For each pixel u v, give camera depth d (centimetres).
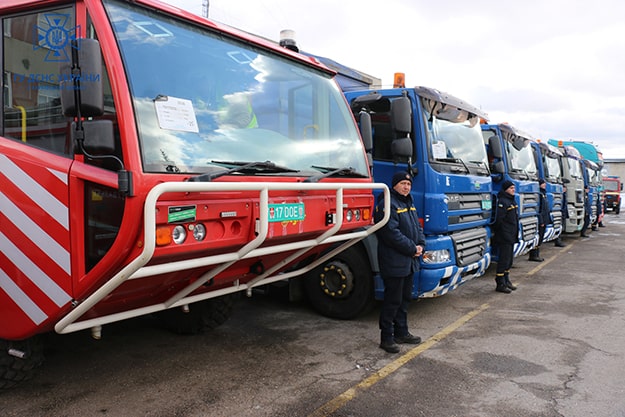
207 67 325
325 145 415
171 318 499
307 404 350
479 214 628
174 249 264
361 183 411
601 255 1121
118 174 249
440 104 580
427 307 638
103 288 262
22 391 363
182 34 314
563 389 384
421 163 533
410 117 498
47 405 341
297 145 386
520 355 458
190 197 270
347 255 547
